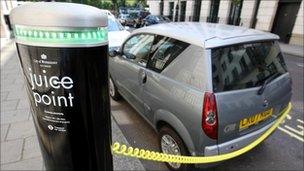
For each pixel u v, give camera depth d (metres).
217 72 2.03
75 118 0.71
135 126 3.52
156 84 2.59
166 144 2.57
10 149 2.72
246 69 2.22
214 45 2.06
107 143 0.82
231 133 2.12
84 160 0.77
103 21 0.69
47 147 0.76
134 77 3.14
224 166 2.72
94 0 41.19
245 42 2.23
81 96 0.69
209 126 1.98
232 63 2.14
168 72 2.43
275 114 2.57
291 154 2.98
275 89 2.43
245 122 2.19
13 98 4.15
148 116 2.89
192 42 2.20
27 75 0.69
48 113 0.71
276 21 15.64
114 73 3.97
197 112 2.02
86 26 0.64
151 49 2.86
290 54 11.62
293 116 4.09
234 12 18.58
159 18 17.62
